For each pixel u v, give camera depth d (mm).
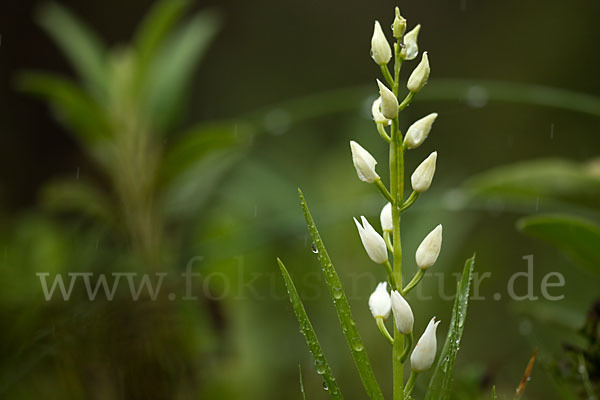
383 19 3904
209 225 1495
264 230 1309
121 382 1149
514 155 2820
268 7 3957
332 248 1507
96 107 1350
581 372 969
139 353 1155
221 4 3900
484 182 1065
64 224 1709
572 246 994
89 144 1412
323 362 852
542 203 1063
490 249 1985
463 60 3531
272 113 1434
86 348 1134
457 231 1470
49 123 3299
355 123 1796
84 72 1444
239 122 1370
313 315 1553
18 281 1327
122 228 1347
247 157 1768
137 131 1390
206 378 1269
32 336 1136
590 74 3105
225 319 1312
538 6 3324
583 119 2688
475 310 1890
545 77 3205
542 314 1037
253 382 1428
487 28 3508
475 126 2932
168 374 1172
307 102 2521
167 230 1438
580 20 3188
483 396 1011
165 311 1186
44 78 1296
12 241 1650
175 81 1422
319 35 3961
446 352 852
